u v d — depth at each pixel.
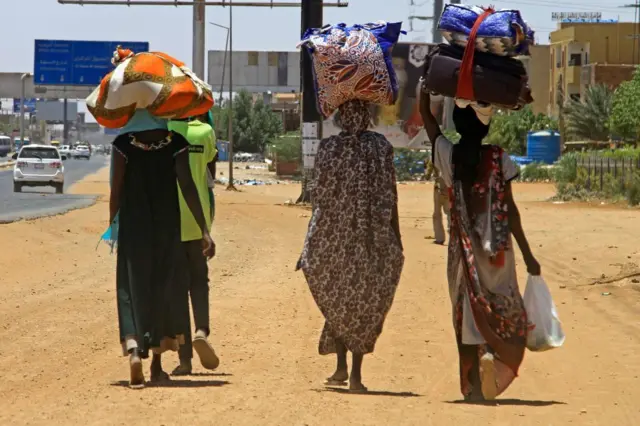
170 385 11.87
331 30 11.88
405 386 12.20
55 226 37.03
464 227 10.90
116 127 11.89
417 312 18.41
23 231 34.25
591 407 10.72
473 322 10.91
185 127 12.85
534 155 108.00
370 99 11.77
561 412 10.38
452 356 14.32
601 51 141.00
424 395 11.54
